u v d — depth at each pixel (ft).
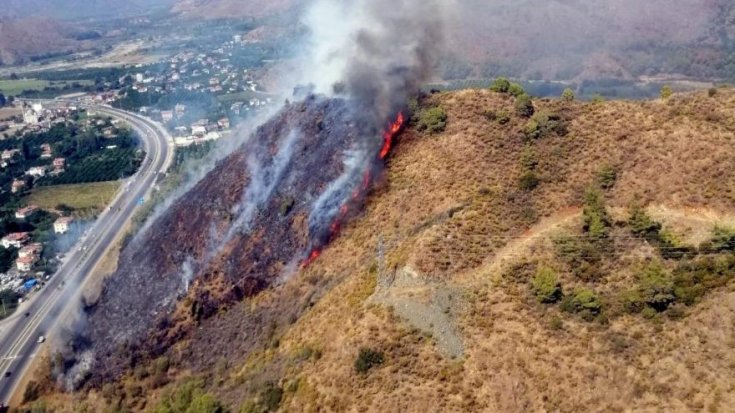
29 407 322.75
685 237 221.46
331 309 236.84
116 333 355.36
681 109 275.80
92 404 305.12
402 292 217.15
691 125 264.31
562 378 175.52
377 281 228.84
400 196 282.56
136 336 336.49
